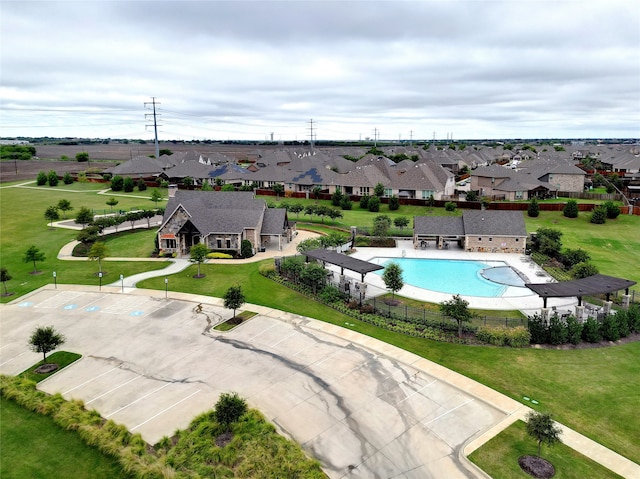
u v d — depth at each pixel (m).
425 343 34.22
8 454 22.33
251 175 118.06
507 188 94.69
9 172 146.25
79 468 21.36
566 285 37.34
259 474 20.25
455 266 55.69
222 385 28.28
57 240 65.62
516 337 33.78
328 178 107.12
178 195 64.44
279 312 39.97
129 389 27.89
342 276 46.44
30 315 39.56
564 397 27.09
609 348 33.53
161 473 20.23
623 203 90.88
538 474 20.55
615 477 20.58
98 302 42.56
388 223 68.19
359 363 30.98
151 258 57.97
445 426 24.25
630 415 25.41
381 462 21.56
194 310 40.47
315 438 23.28
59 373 29.86
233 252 58.88
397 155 172.88
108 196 104.62
